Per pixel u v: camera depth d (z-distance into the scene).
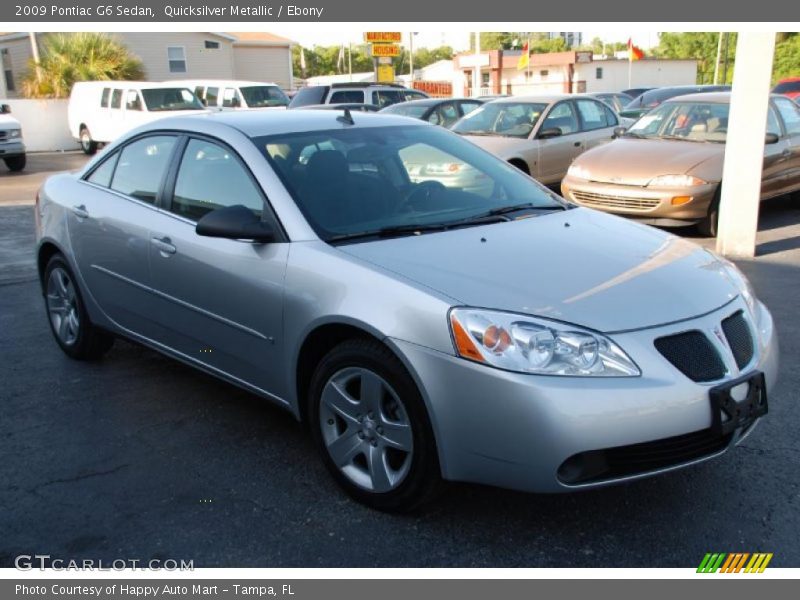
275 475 3.68
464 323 2.94
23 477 3.69
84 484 3.62
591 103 12.53
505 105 12.27
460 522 3.27
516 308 2.98
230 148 4.02
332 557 3.06
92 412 4.41
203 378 4.90
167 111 20.50
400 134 4.43
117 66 26.19
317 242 3.52
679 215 8.68
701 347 3.06
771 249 8.34
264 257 3.62
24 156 18.12
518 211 4.12
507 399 2.85
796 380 4.68
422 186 4.12
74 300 5.10
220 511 3.38
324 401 3.44
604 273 3.31
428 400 3.00
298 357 3.51
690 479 3.58
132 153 4.66
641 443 2.88
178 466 3.78
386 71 25.08
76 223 4.82
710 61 64.75
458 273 3.21
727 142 7.95
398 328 3.07
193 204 4.12
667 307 3.12
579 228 3.90
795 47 43.69
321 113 4.52
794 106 10.41
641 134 10.13
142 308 4.42
